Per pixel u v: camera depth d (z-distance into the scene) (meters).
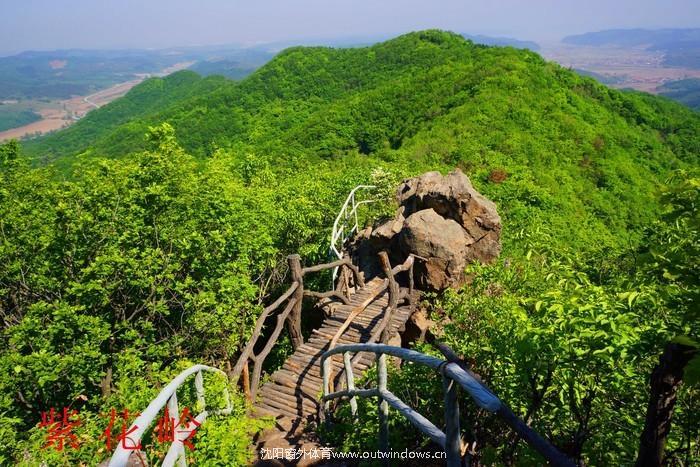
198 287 7.57
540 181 22.64
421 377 4.34
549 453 1.82
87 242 7.20
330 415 5.22
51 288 7.12
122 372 5.14
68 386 6.54
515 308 3.43
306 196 13.20
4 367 5.59
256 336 6.36
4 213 7.38
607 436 3.19
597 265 6.62
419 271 8.87
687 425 3.03
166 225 7.61
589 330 2.86
